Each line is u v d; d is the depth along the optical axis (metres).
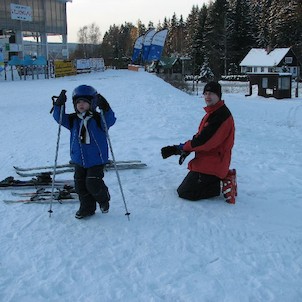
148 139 9.19
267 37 67.69
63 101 4.51
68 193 5.29
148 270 3.62
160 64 58.41
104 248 4.00
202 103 18.42
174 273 3.57
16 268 3.64
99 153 4.48
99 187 4.51
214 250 3.98
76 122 4.54
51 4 46.84
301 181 6.26
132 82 23.75
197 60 66.56
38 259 3.79
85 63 39.62
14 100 18.06
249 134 11.57
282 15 63.34
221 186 5.45
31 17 42.84
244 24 68.56
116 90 20.33
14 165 7.09
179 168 6.70
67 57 50.06
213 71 63.34
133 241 4.14
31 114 13.80
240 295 3.27
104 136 4.55
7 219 4.69
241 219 4.69
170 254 3.90
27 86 25.11
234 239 4.21
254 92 34.59
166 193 5.48
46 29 46.28
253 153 8.30
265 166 7.13
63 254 3.88
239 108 22.25
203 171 5.11
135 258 3.82
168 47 100.69
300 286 3.42
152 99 17.12
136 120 11.88
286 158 8.01
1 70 31.75
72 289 3.33
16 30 41.97
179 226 4.48
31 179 6.19
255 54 63.00
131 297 3.22
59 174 6.43
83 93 4.43
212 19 67.06
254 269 3.66
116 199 5.27
